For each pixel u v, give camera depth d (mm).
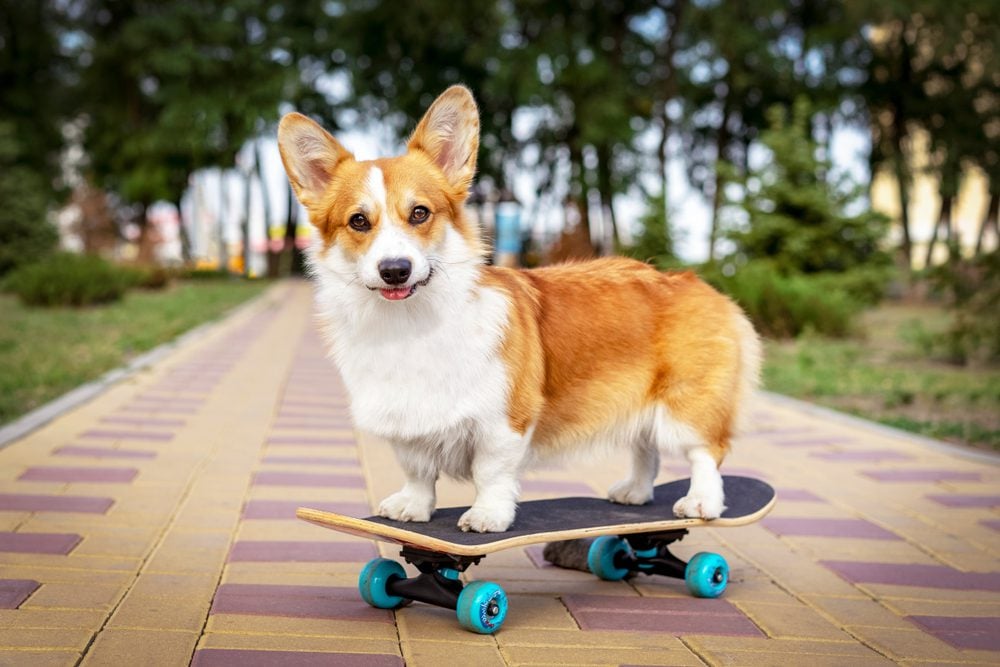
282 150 3521
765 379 10703
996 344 11430
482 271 3516
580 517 3682
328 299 3461
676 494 4246
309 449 6430
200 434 6809
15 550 4023
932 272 11805
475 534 3336
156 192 34219
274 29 34531
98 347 11961
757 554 4453
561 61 28438
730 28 27812
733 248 17844
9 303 18703
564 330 3695
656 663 3076
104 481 5301
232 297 23078
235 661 2943
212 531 4449
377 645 3148
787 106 31703
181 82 33781
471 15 29609
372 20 32156
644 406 3863
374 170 3414
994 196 31859
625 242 16625
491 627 3305
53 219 25469
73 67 35281
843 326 14727
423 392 3334
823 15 31516
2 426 6785
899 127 31109
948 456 6762
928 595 3898
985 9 27109
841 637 3389
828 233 17438
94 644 3055
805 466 6418
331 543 4324
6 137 27875
